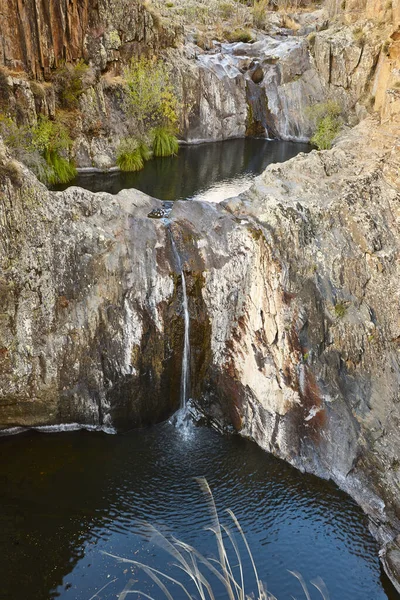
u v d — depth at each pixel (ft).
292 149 126.62
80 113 99.71
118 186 93.97
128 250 61.00
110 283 60.08
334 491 55.31
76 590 45.34
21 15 86.74
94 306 59.67
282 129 136.26
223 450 60.49
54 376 59.26
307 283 59.36
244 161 114.62
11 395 58.39
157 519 51.96
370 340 58.75
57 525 50.96
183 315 62.34
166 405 64.34
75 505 53.01
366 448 54.85
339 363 57.93
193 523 51.60
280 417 59.36
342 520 52.54
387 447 54.19
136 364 60.95
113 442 61.16
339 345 58.23
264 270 60.13
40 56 92.17
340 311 59.00
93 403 61.31
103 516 51.85
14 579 46.11
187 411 65.41
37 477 55.98
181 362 63.46
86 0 98.84
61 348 59.11
